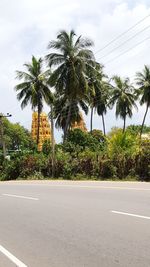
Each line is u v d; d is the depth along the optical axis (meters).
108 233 9.77
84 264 7.34
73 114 60.97
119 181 26.41
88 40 47.62
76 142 57.28
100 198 16.39
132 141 30.72
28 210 14.61
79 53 47.66
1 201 17.94
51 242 9.32
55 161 37.47
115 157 29.95
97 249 8.35
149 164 26.91
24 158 40.72
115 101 74.19
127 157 28.89
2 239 9.96
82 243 8.98
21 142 110.62
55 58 47.88
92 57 47.97
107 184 23.58
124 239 9.05
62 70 48.03
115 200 15.45
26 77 58.69
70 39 47.84
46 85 58.25
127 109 74.19
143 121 68.88
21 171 40.44
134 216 11.75
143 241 8.78
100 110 72.00
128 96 74.00
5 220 12.76
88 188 21.31
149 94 68.06
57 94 55.88
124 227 10.31
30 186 25.89
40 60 58.59
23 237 10.09
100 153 32.12
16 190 23.34
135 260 7.40
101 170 31.08
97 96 65.56
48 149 52.91
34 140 112.38
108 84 69.69
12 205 16.31
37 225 11.56
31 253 8.40
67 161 36.22
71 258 7.81
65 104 60.06
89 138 57.88
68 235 9.91
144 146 27.94
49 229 10.84
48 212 13.76
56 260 7.73
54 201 16.61
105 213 12.61
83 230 10.34
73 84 47.38
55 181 30.91
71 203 15.53
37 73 58.72
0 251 8.70
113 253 7.96
